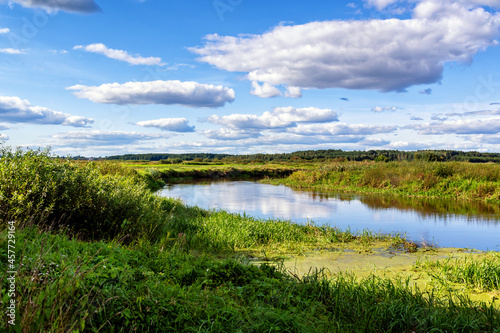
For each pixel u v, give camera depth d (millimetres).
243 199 19516
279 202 18125
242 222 10773
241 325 3627
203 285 4656
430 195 19750
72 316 3049
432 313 4391
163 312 3525
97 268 3986
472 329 4043
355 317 4297
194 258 6109
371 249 8562
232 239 8797
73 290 3316
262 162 72812
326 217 13555
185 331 3387
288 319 3795
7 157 7020
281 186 29031
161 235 8258
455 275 6102
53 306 2955
